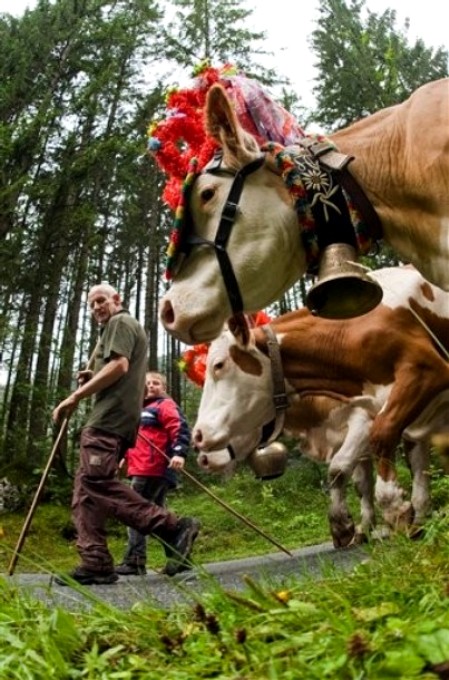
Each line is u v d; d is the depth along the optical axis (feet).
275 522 43.65
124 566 21.36
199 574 9.02
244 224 9.53
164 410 22.40
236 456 21.07
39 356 60.44
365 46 54.95
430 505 21.85
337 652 5.37
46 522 43.14
